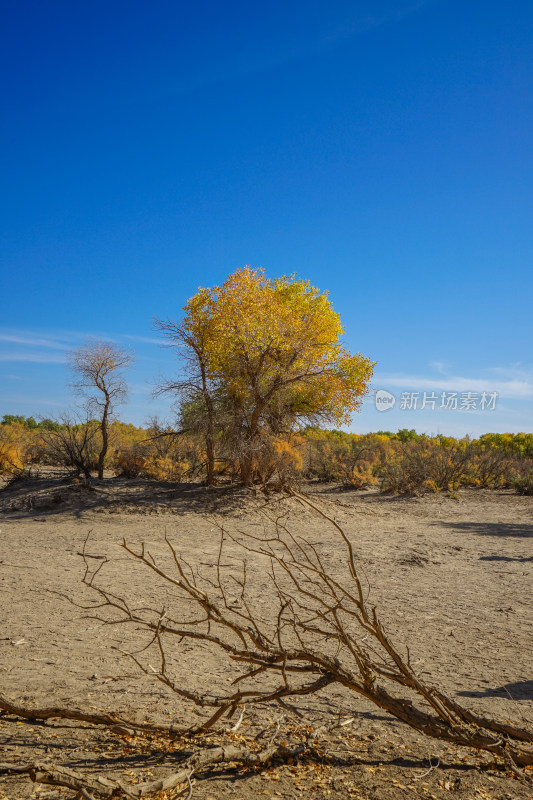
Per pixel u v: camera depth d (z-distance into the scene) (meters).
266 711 4.34
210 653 5.80
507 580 9.85
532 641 6.43
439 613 7.62
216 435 21.42
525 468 33.09
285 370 21.22
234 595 8.27
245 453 20.67
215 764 3.38
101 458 24.69
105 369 24.48
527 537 15.08
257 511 18.25
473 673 5.35
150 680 4.94
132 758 3.39
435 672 5.36
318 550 12.61
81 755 3.41
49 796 2.89
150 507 18.28
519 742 3.60
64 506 18.56
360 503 22.62
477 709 4.40
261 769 3.34
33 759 3.30
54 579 9.12
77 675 5.02
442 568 10.88
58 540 13.34
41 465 31.31
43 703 4.23
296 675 5.23
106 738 3.71
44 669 5.16
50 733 3.77
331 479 30.05
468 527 17.03
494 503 23.48
